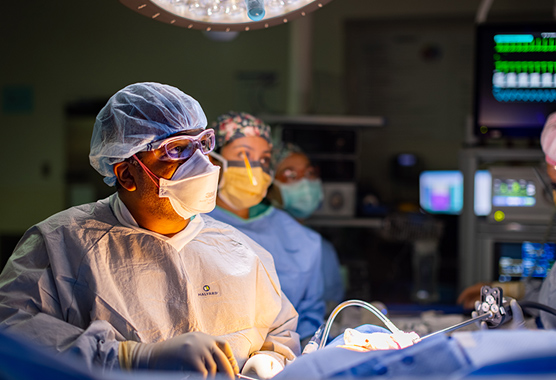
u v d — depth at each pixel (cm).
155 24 406
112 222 108
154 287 104
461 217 221
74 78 405
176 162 104
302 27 309
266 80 404
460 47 416
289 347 121
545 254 212
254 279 119
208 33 379
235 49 406
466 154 216
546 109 208
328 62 413
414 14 409
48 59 404
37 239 104
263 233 172
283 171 213
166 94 106
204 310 109
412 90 422
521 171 212
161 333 101
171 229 111
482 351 68
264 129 167
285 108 404
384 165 427
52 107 404
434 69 419
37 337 89
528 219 212
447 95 420
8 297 96
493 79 210
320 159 256
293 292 167
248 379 96
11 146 404
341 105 395
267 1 110
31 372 59
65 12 404
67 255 102
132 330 99
